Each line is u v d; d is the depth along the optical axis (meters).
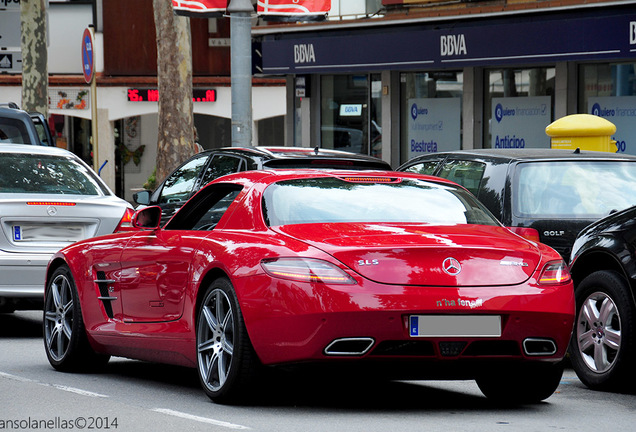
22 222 19.20
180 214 14.53
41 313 23.97
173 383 14.89
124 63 64.69
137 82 64.25
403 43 36.75
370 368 11.85
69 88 64.44
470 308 11.83
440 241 12.18
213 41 64.19
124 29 64.56
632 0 30.36
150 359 14.61
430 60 35.97
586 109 35.72
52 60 65.00
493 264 12.15
